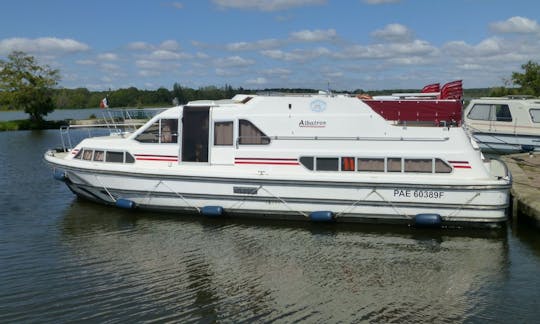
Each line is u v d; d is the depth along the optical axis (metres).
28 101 59.12
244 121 12.42
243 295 8.60
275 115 12.30
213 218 12.69
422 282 9.14
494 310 7.99
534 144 21.56
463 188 11.24
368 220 11.94
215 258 10.34
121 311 8.00
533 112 21.64
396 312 7.97
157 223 12.55
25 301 8.37
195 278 9.33
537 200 12.21
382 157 11.87
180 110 12.74
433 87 15.98
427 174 11.67
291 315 7.88
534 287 8.84
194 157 12.73
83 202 14.80
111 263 10.08
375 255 10.48
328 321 7.69
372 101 12.00
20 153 29.28
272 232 11.84
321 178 11.77
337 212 11.95
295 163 12.24
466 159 11.55
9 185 18.03
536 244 11.08
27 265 9.98
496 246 10.95
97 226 12.45
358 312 7.98
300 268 9.84
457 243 11.12
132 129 16.28
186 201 12.68
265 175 12.04
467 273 9.53
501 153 22.41
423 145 11.72
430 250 10.74
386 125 11.85
